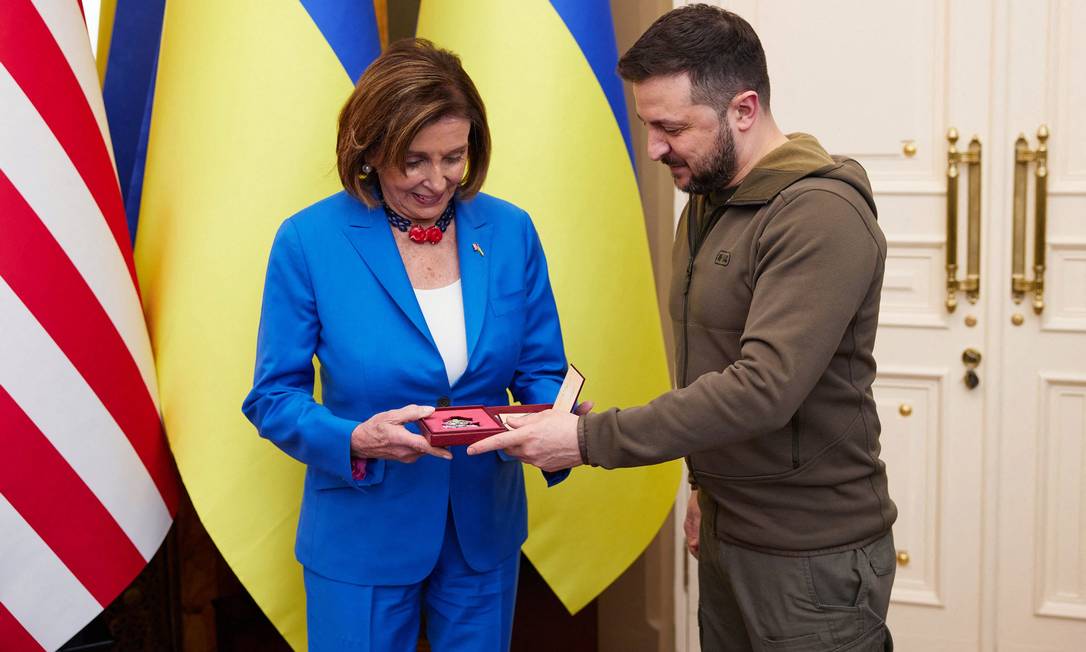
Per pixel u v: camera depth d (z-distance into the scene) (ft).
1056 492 8.42
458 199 5.48
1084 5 7.89
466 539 5.45
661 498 7.18
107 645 6.96
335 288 5.24
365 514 5.35
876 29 8.29
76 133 5.85
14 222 5.54
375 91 4.95
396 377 5.22
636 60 4.93
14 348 5.52
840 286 4.55
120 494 5.90
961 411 8.54
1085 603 8.45
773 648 5.20
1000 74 8.10
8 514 5.54
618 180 6.79
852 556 5.08
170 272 6.26
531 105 6.59
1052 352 8.28
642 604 8.97
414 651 5.64
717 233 5.09
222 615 8.63
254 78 6.22
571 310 6.67
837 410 4.98
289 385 5.33
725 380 4.61
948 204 8.29
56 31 5.84
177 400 6.22
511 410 5.18
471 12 6.65
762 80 4.98
